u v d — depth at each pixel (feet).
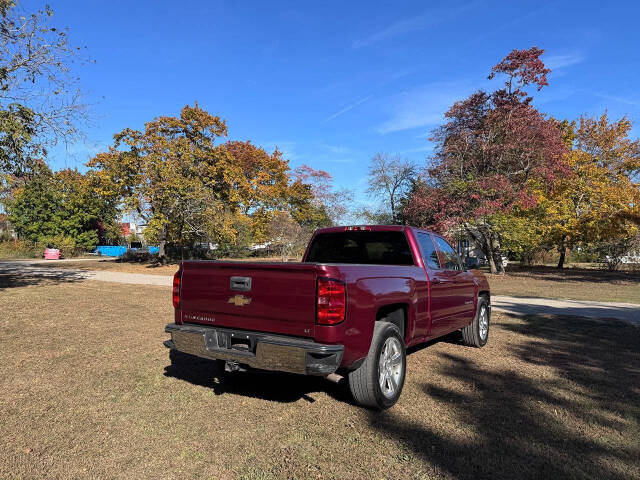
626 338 23.24
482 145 61.11
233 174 91.30
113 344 20.35
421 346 21.43
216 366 17.06
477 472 9.21
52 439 10.55
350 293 11.38
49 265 87.61
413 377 16.01
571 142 94.38
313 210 146.72
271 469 9.27
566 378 15.85
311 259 18.90
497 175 58.75
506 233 69.05
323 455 9.93
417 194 65.62
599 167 90.68
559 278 68.90
